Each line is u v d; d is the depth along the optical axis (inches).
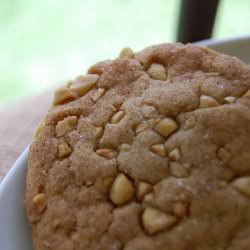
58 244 6.6
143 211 6.4
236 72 7.0
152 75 7.4
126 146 6.8
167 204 6.3
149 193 6.5
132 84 7.3
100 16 19.3
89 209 6.7
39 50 19.2
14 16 19.4
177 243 6.2
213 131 6.6
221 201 6.2
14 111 10.4
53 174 7.0
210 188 6.3
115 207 6.6
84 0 19.5
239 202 6.2
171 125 6.8
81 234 6.6
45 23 19.4
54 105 7.6
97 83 7.6
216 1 12.7
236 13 17.9
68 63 18.3
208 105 6.8
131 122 6.9
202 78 7.1
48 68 18.4
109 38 18.5
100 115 7.2
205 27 13.1
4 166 9.0
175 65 7.4
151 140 6.7
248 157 6.4
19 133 9.8
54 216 6.8
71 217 6.7
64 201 6.8
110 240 6.4
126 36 18.3
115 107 7.2
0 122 10.1
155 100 7.0
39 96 10.9
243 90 6.9
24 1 19.4
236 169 6.4
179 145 6.6
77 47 18.8
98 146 7.0
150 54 7.5
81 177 6.8
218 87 6.9
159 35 17.8
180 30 13.4
